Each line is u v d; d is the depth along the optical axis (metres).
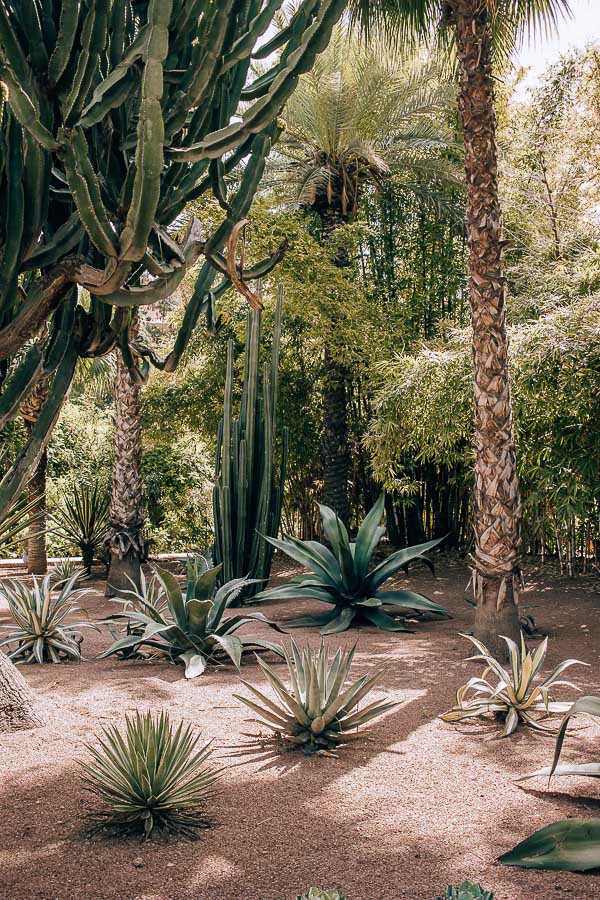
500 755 3.35
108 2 1.97
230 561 8.32
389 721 3.86
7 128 2.07
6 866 2.40
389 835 2.60
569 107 10.20
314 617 6.91
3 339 2.25
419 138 10.23
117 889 2.26
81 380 12.12
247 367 8.44
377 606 6.71
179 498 13.70
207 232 9.34
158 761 2.72
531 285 8.84
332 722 3.57
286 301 9.69
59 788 2.96
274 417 8.26
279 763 3.29
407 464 9.95
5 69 1.86
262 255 9.71
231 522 8.37
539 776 3.09
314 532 12.42
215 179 2.63
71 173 1.98
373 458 9.39
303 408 11.99
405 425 8.58
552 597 7.64
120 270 2.13
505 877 2.31
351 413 11.41
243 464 8.29
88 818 2.73
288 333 11.45
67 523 11.64
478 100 5.29
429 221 10.88
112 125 2.43
